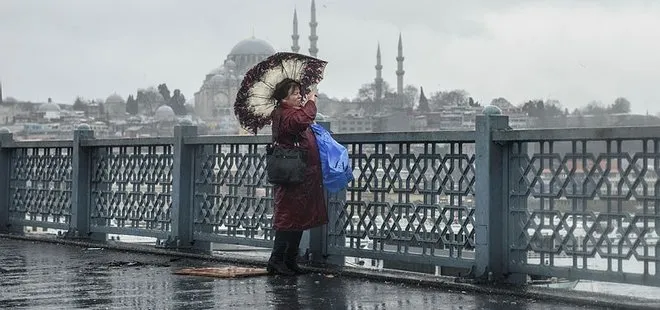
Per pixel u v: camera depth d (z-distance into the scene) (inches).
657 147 251.8
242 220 393.7
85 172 489.1
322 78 335.9
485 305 259.0
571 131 269.0
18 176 546.9
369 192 340.2
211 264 377.1
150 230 441.7
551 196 279.4
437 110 5433.1
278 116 323.0
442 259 311.0
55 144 507.5
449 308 253.9
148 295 283.1
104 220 478.0
